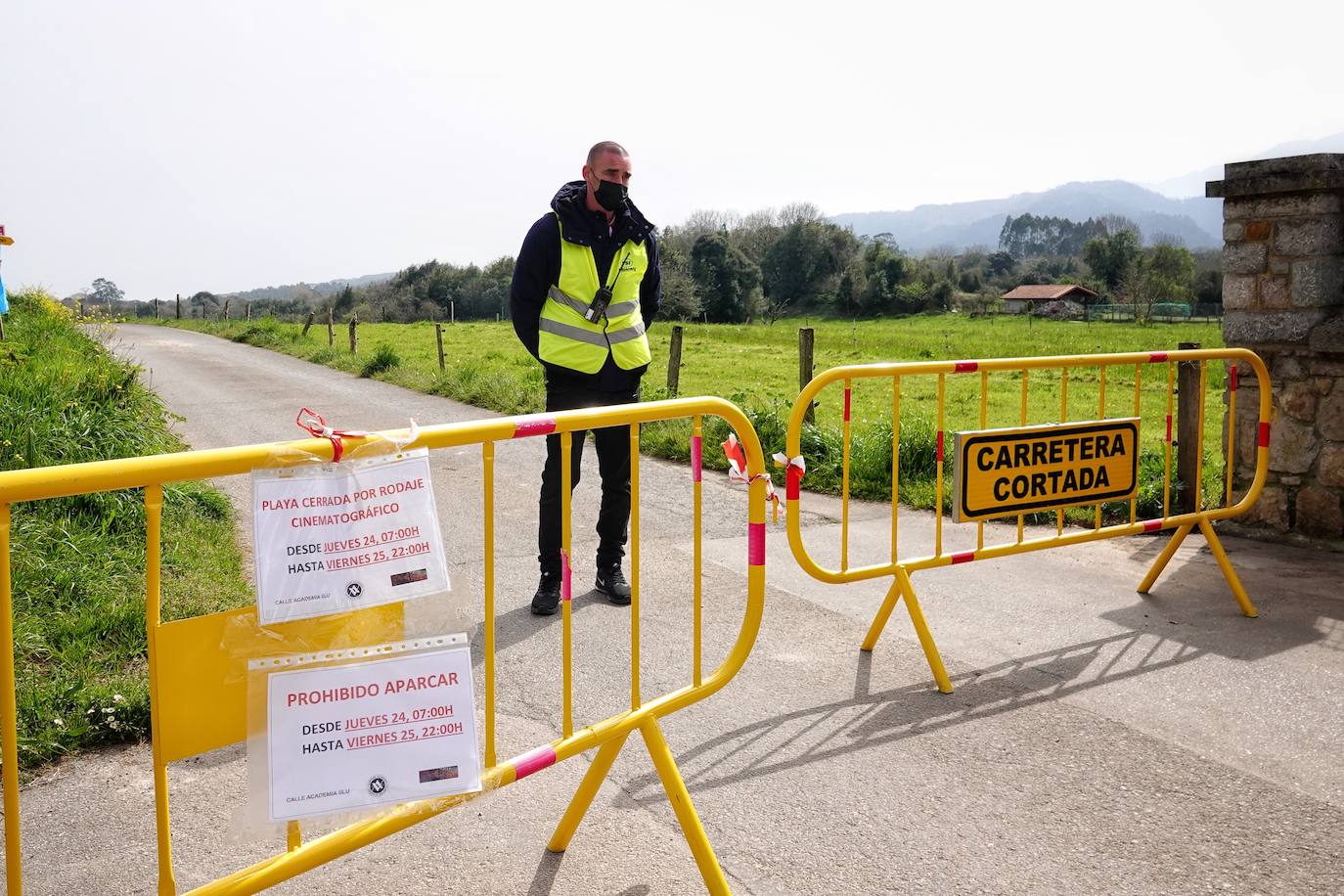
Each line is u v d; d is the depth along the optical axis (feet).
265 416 41.96
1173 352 16.25
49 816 10.33
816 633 15.80
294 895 8.93
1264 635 15.52
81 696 12.19
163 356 75.31
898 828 10.07
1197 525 22.04
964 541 21.62
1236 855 9.58
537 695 13.28
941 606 17.07
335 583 6.43
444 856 9.59
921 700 13.23
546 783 11.06
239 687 6.14
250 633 6.16
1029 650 15.01
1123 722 12.53
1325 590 17.65
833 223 402.11
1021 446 14.82
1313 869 9.36
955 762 11.48
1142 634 15.66
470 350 88.12
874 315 357.82
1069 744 11.91
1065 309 322.96
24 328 46.75
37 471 5.38
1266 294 20.51
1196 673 14.05
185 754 5.95
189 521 20.13
